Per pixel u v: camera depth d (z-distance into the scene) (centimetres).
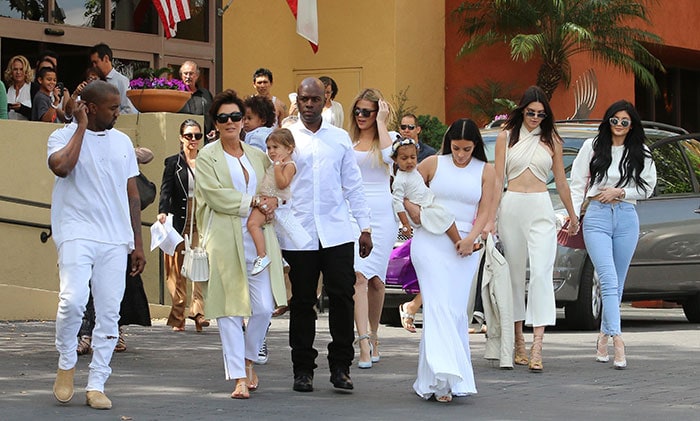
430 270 1609
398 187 1619
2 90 2642
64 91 2886
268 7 4250
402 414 1504
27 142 2627
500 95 4331
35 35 3419
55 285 2667
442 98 4406
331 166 1673
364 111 1941
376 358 1986
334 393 1669
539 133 1956
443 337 1591
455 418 1480
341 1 4256
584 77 4328
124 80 2891
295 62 4312
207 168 1619
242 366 1611
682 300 2856
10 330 2384
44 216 2644
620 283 2019
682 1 4931
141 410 1507
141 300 2055
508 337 1917
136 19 3697
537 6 4238
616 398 1644
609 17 4272
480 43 4256
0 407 1514
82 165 1513
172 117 2769
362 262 1928
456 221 1648
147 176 2764
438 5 4381
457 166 1658
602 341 2016
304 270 1669
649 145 2653
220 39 3969
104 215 1521
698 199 2672
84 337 2047
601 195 1978
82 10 3547
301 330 1678
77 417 1451
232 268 1602
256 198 1609
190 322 2673
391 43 4178
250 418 1459
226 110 1625
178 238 2278
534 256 1928
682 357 2089
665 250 2603
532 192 1945
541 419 1479
